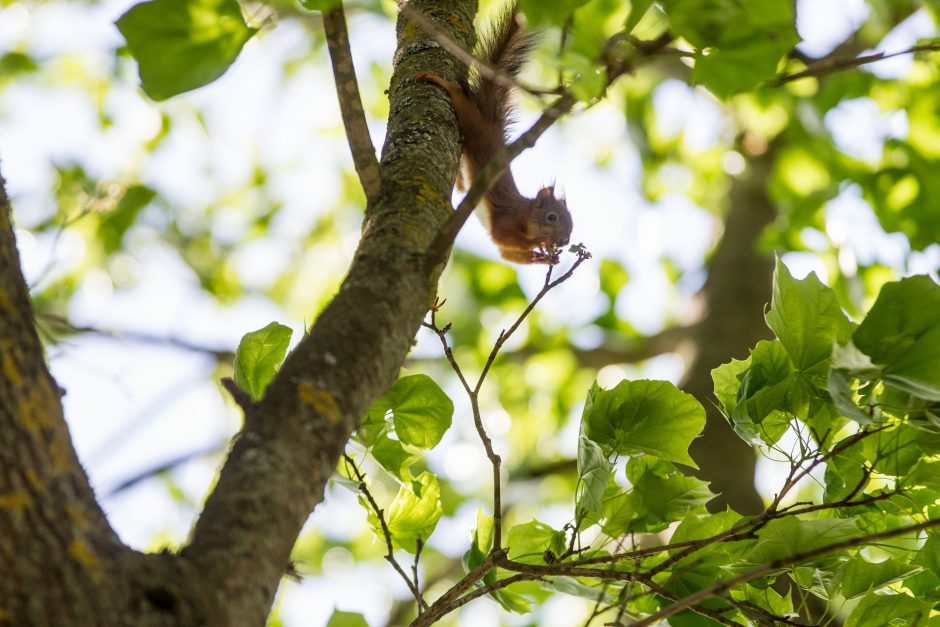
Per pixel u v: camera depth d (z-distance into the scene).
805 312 5.27
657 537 7.66
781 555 5.32
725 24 4.73
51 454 3.63
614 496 5.80
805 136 16.02
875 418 5.11
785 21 4.73
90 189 17.73
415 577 5.74
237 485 3.83
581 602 14.68
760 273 14.06
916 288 4.66
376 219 4.97
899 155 16.03
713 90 5.00
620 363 17.05
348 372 4.19
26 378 3.70
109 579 3.47
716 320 13.23
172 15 4.32
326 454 4.01
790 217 15.45
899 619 5.38
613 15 11.73
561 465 16.27
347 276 4.66
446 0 7.64
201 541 3.70
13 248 4.00
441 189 5.36
